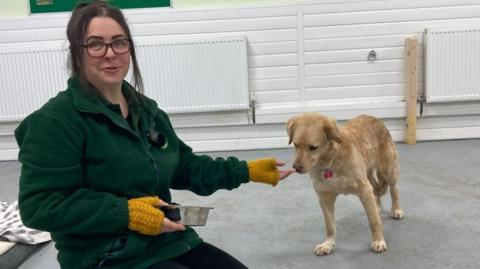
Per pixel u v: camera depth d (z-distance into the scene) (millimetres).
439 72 4789
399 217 3150
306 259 2705
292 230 3102
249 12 4859
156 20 4863
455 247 2719
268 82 5016
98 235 1490
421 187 3711
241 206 3564
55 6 4930
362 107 4930
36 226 1381
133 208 1409
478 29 4684
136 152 1545
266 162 1950
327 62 4973
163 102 4914
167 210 1552
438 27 4828
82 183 1487
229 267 1646
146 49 4801
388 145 3088
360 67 4977
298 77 5004
